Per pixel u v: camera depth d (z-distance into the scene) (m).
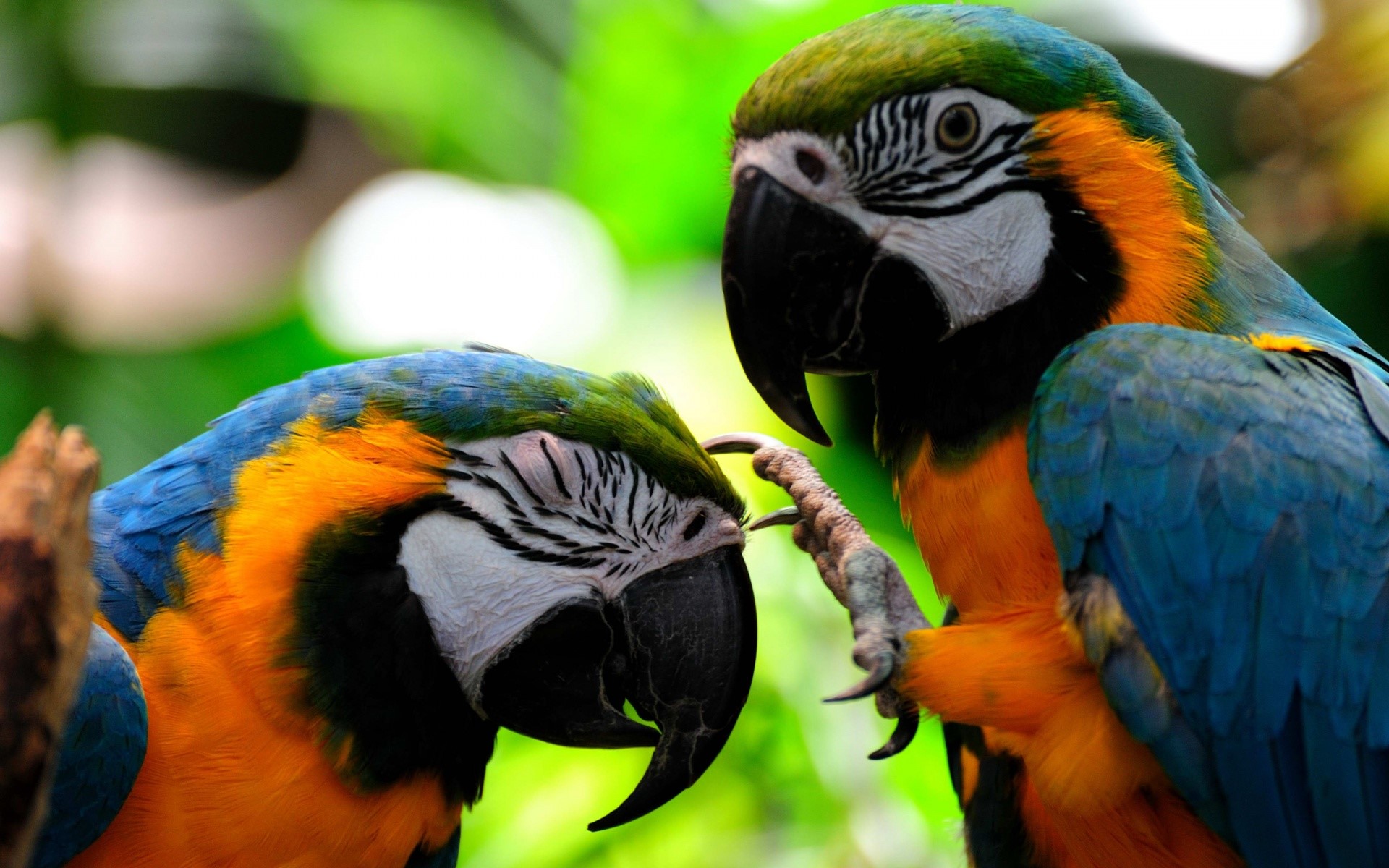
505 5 10.85
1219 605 3.85
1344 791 3.81
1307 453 3.88
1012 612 4.18
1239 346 4.09
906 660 4.15
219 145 15.01
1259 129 9.59
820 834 6.73
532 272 9.49
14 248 11.09
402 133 10.88
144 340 9.97
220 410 9.15
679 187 8.91
